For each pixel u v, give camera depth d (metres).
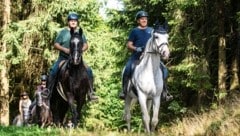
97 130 9.80
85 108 29.20
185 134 13.44
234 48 22.55
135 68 11.58
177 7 21.30
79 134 9.45
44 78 17.25
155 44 10.95
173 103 22.89
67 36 11.98
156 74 11.30
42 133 9.70
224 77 21.45
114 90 41.72
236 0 22.05
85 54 25.95
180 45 22.28
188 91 23.89
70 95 11.56
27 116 19.94
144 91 11.22
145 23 11.88
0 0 25.91
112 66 26.20
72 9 25.47
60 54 12.12
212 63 23.22
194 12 22.14
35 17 25.31
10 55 25.05
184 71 22.02
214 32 22.38
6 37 24.88
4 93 25.73
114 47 25.84
